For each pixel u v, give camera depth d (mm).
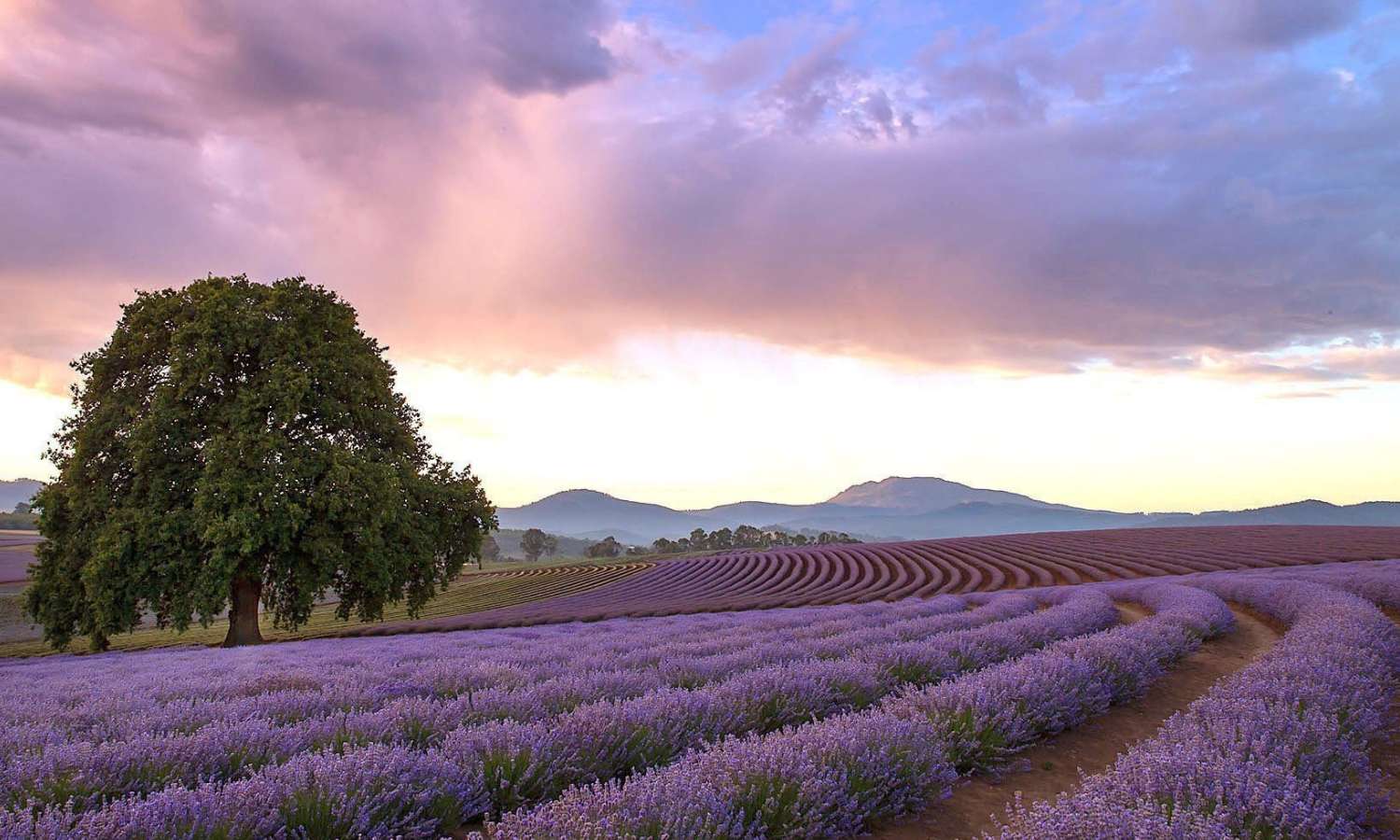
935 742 5121
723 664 8930
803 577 58812
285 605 23516
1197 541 65000
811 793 4039
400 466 24688
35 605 22344
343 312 24844
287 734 5660
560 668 9648
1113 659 8141
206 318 21703
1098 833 3189
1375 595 15688
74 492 21531
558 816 3555
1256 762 4359
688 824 3504
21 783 4469
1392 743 5938
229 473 20094
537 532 182875
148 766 4883
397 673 9859
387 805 4078
